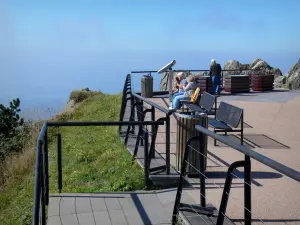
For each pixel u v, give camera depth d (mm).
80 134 12367
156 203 6125
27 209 7250
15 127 17203
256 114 13344
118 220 5559
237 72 24844
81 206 6043
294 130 11039
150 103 7980
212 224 4895
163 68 15914
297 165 7875
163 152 8914
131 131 10961
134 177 7297
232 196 6133
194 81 12961
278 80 23875
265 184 6707
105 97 20453
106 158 8953
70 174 8234
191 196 6215
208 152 8797
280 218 5324
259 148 9234
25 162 10938
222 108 9547
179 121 6965
